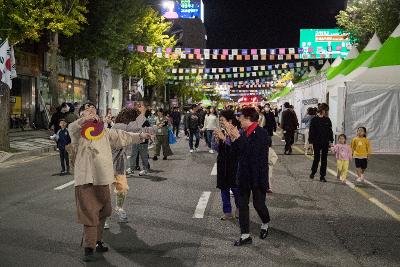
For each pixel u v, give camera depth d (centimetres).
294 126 1923
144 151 1302
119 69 4075
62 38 2989
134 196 985
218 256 586
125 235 682
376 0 3181
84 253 591
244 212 639
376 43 2297
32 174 1334
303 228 728
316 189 1087
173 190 1059
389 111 1889
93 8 2830
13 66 1694
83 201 569
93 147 573
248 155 639
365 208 882
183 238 667
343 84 1977
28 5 1869
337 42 6588
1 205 894
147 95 5866
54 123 2016
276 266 549
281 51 3188
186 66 6712
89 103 595
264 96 10412
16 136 2416
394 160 1709
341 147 1191
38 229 715
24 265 550
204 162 1628
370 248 626
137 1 3072
